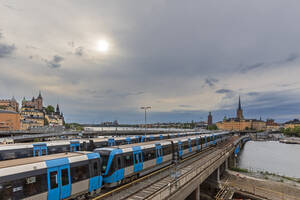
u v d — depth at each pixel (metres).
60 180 12.95
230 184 35.00
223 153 38.81
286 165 65.75
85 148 27.69
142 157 21.39
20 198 10.91
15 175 10.88
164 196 15.83
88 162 15.14
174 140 30.77
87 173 14.84
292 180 40.16
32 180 11.55
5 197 10.35
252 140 184.00
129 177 19.80
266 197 30.19
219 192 32.38
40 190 11.84
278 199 29.59
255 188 33.44
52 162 12.88
